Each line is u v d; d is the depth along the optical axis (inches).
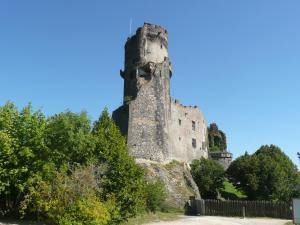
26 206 1137.4
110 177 1188.5
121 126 2279.8
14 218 1252.5
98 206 1019.9
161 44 2539.4
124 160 1216.2
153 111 2341.3
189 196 2172.7
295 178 2800.2
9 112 1291.8
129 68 2474.2
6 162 1194.0
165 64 2492.6
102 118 1342.3
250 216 1813.5
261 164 2596.0
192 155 2856.8
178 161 2495.1
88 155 1286.9
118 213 1123.3
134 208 1184.8
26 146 1245.1
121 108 2330.2
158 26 2559.1
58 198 1032.8
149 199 1748.3
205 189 2610.7
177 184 2220.7
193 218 1608.0
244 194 2613.2
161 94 2409.0
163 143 2336.4
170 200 2058.3
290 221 1599.4
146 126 2288.4
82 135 1325.0
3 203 1316.4
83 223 1000.9
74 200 1029.2
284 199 2544.3
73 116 1408.7
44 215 1122.0
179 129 2748.5
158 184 1870.1
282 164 2871.6
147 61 2448.3
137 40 2501.2
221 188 2753.4
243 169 2630.4
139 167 1268.5
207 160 2753.4
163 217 1584.6
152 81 2396.7
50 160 1261.1
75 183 1055.0
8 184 1182.9
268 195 2524.6
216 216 1828.2
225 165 3331.7
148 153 2245.3
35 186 1177.4
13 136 1263.5
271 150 3034.0
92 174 1115.3
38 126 1298.0
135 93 2380.7
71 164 1290.6
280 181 2541.8
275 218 1756.9
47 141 1307.8
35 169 1222.3
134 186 1210.0
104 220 1023.0
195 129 2970.0
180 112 2810.0
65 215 1004.6
